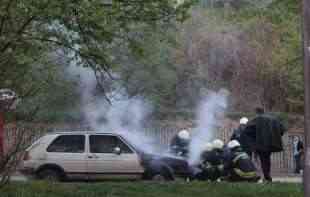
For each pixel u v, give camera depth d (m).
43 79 23.42
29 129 21.39
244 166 27.89
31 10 21.27
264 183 26.20
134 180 32.69
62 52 25.61
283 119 57.81
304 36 13.87
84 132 33.19
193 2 24.52
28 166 31.64
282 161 52.16
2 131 20.44
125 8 23.62
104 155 32.81
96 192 23.20
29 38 23.17
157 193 23.55
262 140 28.61
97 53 24.69
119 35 24.84
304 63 13.85
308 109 13.78
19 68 21.36
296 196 23.33
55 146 32.56
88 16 22.03
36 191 22.88
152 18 24.25
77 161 32.50
